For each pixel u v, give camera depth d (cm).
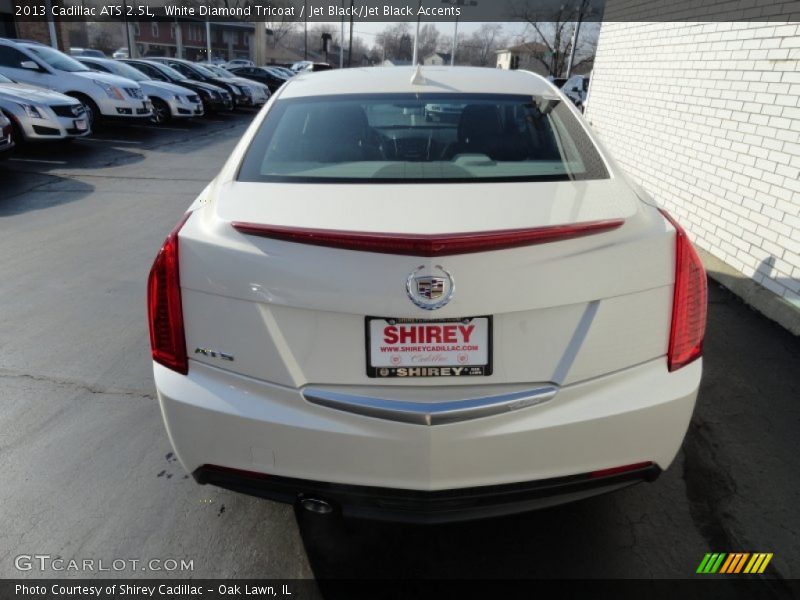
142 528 218
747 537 214
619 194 179
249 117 1880
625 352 164
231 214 167
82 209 686
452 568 201
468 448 162
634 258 161
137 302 422
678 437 175
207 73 2003
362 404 160
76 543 211
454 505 170
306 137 219
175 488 238
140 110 1290
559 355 161
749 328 378
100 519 221
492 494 169
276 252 155
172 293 166
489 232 151
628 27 707
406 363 158
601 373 164
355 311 153
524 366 160
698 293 172
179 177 893
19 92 965
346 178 192
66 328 379
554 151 211
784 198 403
